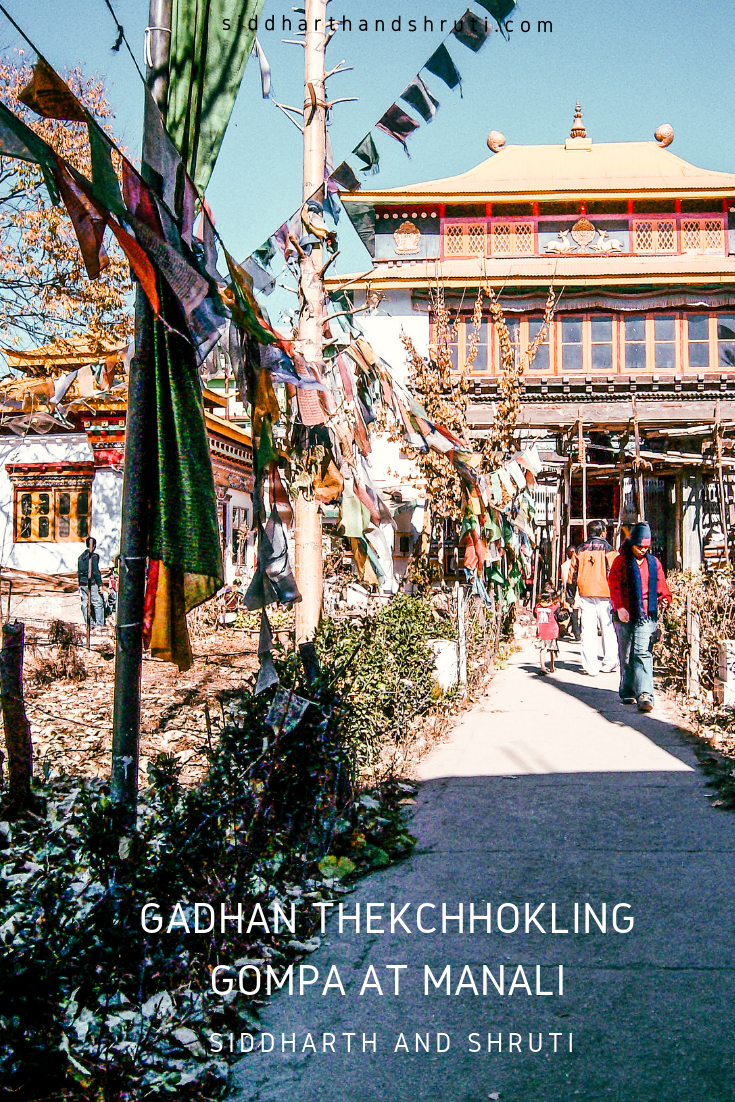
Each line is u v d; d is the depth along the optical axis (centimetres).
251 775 480
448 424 1808
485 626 1432
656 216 3034
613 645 1480
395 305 2891
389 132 685
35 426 2148
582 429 2003
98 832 360
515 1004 390
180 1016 356
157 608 479
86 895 356
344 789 584
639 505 1948
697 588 1191
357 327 1002
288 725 508
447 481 1571
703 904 484
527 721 1017
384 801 680
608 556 1449
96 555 1933
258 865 457
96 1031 325
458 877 540
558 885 520
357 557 956
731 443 2280
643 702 1046
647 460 2256
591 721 1006
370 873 554
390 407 1029
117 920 344
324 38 896
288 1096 331
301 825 531
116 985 342
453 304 2866
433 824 645
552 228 3044
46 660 1302
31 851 443
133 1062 321
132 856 363
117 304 1709
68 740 897
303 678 581
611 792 708
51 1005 319
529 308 2862
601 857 564
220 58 505
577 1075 335
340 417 932
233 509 3014
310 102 888
